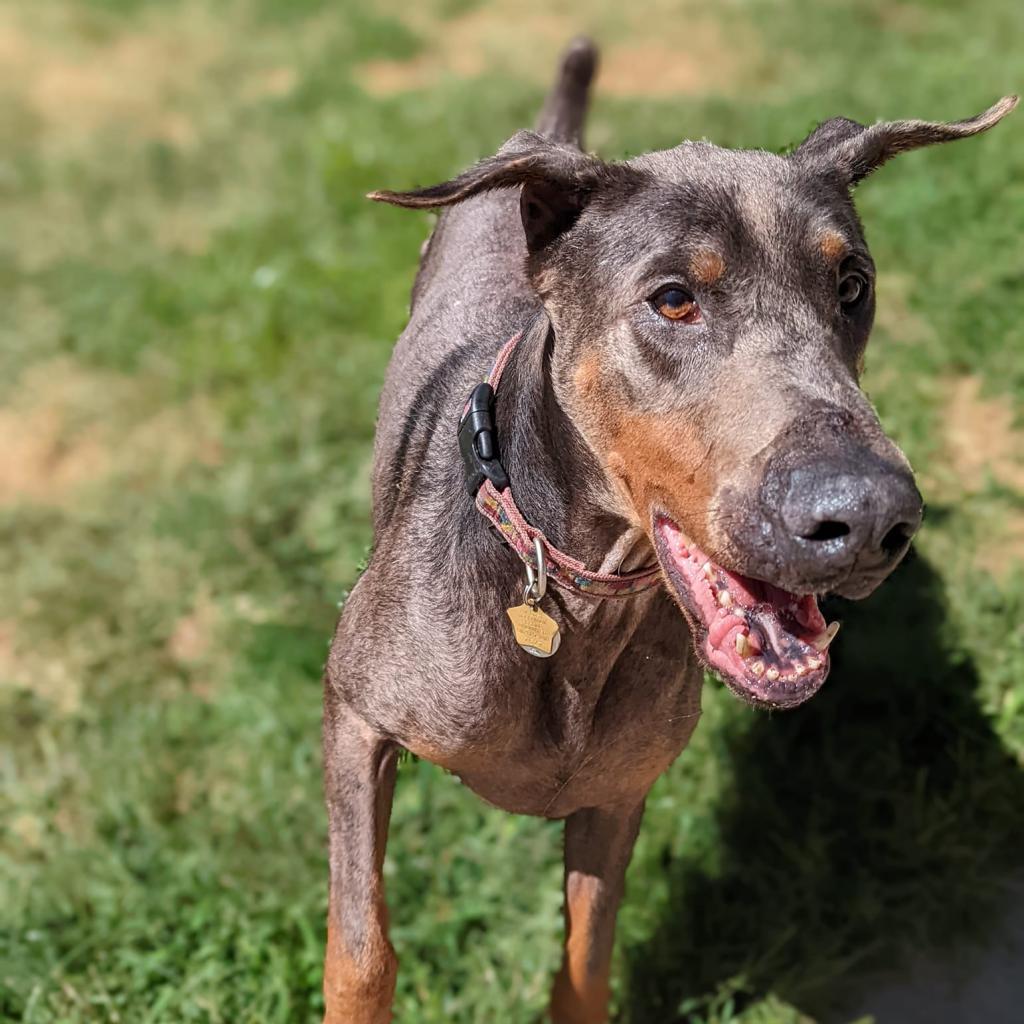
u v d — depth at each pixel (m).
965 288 1.22
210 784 0.93
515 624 0.60
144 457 1.25
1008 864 0.83
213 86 2.12
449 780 0.89
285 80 2.12
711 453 0.52
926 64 1.68
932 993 0.77
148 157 1.83
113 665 1.02
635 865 0.83
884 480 0.47
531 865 0.84
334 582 1.06
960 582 0.95
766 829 0.85
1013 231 1.27
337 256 1.43
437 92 1.85
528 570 0.60
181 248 1.59
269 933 0.80
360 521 1.11
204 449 1.25
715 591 0.54
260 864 0.85
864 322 0.59
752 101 1.69
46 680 1.02
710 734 0.89
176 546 1.12
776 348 0.53
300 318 1.36
